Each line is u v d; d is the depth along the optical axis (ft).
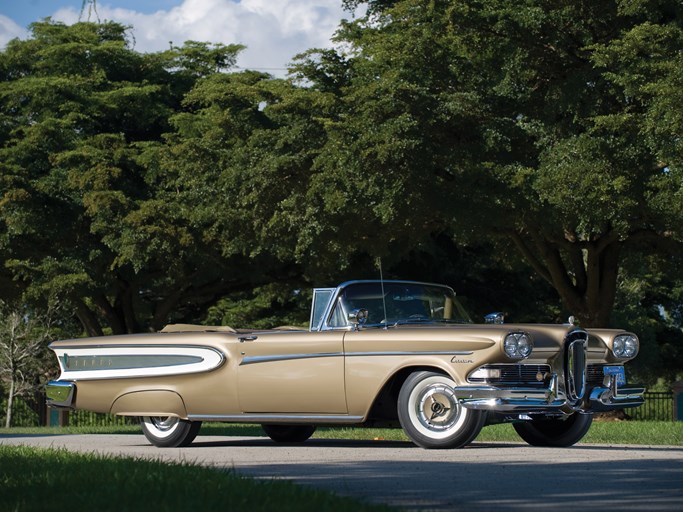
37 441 53.21
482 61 87.30
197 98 97.04
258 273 113.29
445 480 28.58
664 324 180.96
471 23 83.20
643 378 186.50
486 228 82.53
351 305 41.73
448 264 124.98
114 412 45.19
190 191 95.40
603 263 97.35
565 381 38.99
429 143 80.33
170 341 44.11
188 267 113.50
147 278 114.01
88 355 45.93
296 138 86.07
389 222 84.02
